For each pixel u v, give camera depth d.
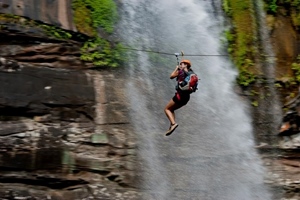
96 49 16.81
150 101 16.92
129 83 16.89
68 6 16.81
